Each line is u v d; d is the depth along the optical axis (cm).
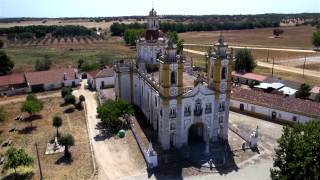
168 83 6050
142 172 5769
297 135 4431
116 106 7638
